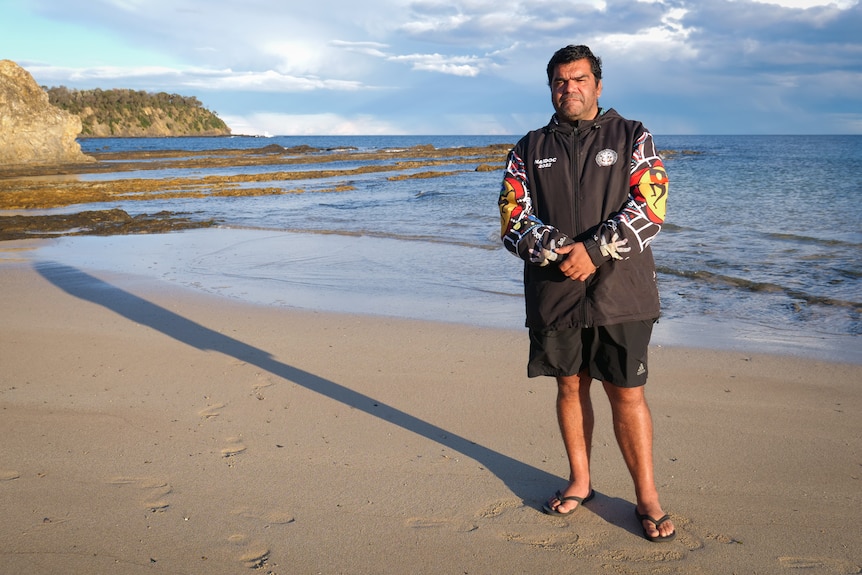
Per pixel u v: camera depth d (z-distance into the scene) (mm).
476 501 2846
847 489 2873
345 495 2885
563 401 2736
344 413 3793
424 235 11141
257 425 3625
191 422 3658
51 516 2682
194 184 25422
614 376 2512
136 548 2465
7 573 2299
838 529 2572
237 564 2383
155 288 7195
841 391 4051
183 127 185500
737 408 3812
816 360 4664
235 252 9617
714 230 11164
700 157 46500
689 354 4848
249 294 6891
